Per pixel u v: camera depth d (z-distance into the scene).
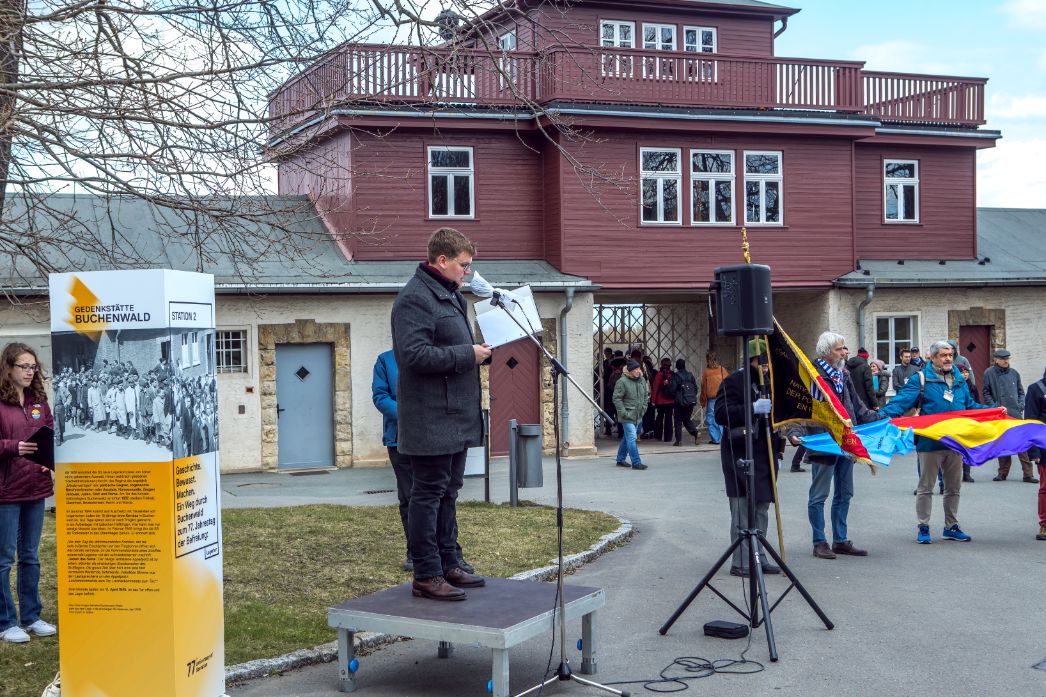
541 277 22.61
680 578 10.11
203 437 5.88
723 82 24.30
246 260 9.59
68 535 5.64
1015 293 27.22
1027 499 15.12
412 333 6.68
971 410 11.90
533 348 22.62
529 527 12.30
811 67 24.98
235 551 10.36
